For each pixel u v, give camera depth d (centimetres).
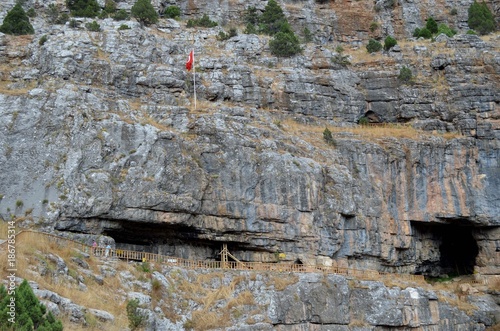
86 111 4675
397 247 5294
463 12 7588
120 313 3484
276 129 5328
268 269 4619
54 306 3042
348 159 5366
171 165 4641
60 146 4506
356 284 4594
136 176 4522
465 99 5919
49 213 4262
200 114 5100
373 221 5175
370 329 4488
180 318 3906
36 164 4431
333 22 7375
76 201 4316
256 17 7100
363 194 5222
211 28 6562
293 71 5953
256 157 4944
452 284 5453
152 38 5853
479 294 5294
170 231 4659
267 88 5775
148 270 4019
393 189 5394
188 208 4559
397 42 6669
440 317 4884
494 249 5525
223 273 4350
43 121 4591
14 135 4519
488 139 5712
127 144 4631
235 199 4781
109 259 3953
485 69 6091
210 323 3978
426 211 5422
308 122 5725
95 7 6488
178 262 4544
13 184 4350
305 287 4378
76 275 3547
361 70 6194
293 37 6244
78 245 3997
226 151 4900
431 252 5616
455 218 5441
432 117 5944
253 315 4138
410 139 5581
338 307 4422
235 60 5878
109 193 4394
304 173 4962
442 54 6178
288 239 4831
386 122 5997
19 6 5984
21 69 5347
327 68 6150
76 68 5316
